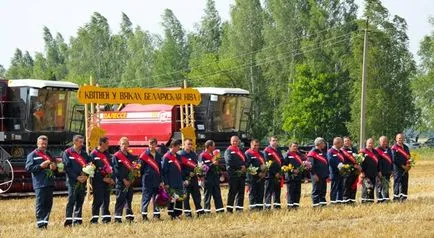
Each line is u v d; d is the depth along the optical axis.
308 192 35.97
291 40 100.00
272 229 23.00
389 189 33.19
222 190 36.91
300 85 89.06
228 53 104.81
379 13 92.62
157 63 114.81
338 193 29.55
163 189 25.64
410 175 49.28
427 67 97.06
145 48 117.00
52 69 131.25
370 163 29.95
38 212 23.59
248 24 103.06
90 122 32.50
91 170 23.88
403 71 92.31
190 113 39.12
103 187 24.86
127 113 44.00
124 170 25.11
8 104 37.47
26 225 24.64
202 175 26.61
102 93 31.20
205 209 27.02
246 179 28.42
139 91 32.19
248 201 31.50
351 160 29.30
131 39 118.38
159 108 42.91
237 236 21.89
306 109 88.62
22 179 36.09
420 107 94.94
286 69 98.88
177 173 26.00
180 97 33.59
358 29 94.75
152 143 25.84
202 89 43.72
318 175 28.77
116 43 122.69
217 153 27.19
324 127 89.19
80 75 119.94
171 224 24.03
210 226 23.80
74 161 24.16
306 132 89.19
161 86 112.81
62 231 22.64
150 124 43.12
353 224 24.06
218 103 43.50
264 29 101.62
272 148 28.52
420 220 24.69
